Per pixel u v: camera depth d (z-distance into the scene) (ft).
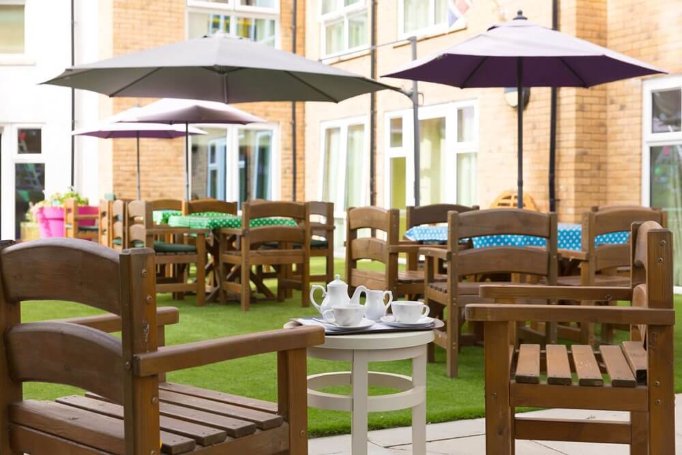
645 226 9.50
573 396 8.60
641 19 30.01
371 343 9.35
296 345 7.57
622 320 8.48
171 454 6.55
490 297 10.44
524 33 19.48
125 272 6.25
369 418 12.93
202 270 26.84
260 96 23.08
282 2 48.85
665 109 29.53
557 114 31.65
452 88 37.14
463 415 13.34
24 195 49.75
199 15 46.91
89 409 7.69
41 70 49.21
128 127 35.68
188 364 6.57
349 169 44.91
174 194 46.24
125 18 44.91
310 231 26.58
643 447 9.20
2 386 7.43
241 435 7.14
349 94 21.97
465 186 36.96
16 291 7.20
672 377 8.48
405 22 40.60
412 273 20.45
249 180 48.08
